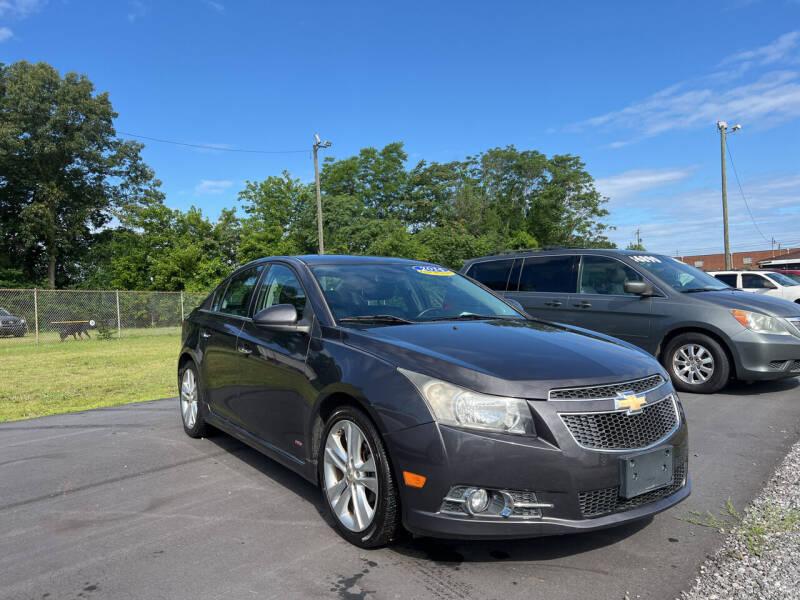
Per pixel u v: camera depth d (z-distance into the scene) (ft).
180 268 119.55
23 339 62.23
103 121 130.00
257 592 7.97
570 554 9.01
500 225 163.12
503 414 8.14
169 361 39.58
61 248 135.95
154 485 12.57
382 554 9.07
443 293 13.33
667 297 22.48
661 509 8.82
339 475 9.91
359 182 153.48
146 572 8.60
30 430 17.98
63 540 9.80
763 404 19.62
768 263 175.73
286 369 11.25
